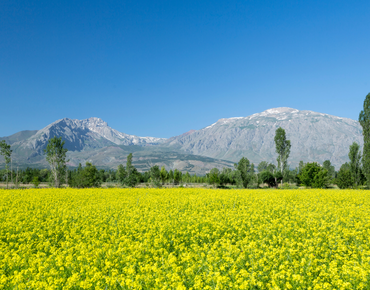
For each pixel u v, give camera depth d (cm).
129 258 880
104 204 2173
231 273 791
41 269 801
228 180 8838
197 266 847
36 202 2348
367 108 5809
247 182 7256
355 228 1321
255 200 2503
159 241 1097
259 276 784
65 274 821
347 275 771
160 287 718
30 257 954
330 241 1072
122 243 1042
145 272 796
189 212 1856
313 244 1075
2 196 2720
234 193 3372
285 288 713
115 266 859
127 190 3603
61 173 6166
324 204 2233
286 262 824
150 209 2009
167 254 960
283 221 1448
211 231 1317
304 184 5956
